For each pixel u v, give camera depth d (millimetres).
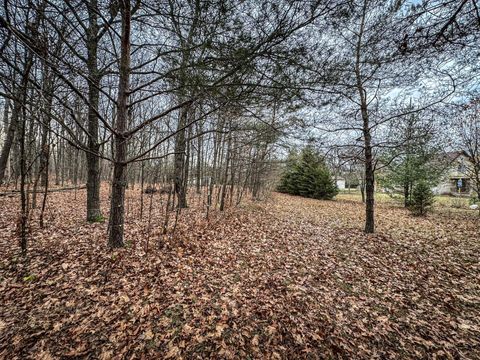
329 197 21297
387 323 2982
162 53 3592
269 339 2621
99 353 2293
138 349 2369
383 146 6727
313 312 3158
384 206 15766
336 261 5000
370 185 7422
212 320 2867
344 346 2564
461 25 2551
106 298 3119
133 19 3701
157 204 10797
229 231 6930
